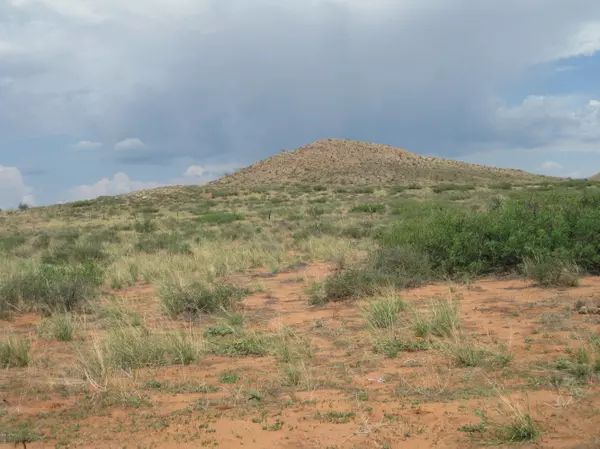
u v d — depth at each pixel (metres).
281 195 59.25
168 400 5.59
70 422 5.06
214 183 96.69
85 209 51.53
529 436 4.07
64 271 13.46
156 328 9.12
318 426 4.61
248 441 4.39
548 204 15.64
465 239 12.46
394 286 10.86
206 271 14.50
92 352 7.24
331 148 110.38
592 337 6.62
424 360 6.41
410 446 4.12
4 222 42.84
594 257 10.93
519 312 8.36
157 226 33.19
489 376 5.61
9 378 6.60
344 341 7.60
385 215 32.06
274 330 8.52
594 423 4.21
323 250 17.53
